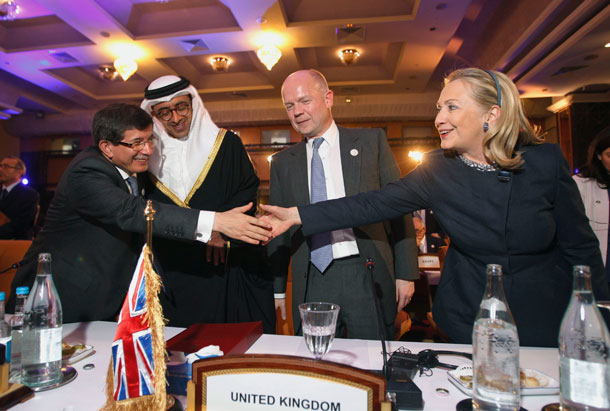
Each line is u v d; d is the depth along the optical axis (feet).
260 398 2.23
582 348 2.19
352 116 32.40
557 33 17.85
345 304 5.22
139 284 2.49
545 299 3.77
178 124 5.74
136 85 30.19
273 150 34.32
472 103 3.58
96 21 19.26
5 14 19.35
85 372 3.10
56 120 36.22
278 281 5.91
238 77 29.30
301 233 5.48
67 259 4.67
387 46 24.68
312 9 19.74
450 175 4.06
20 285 4.85
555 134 29.68
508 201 3.71
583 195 8.14
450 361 3.31
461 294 4.14
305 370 2.19
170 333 4.12
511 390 2.32
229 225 4.28
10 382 2.83
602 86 25.02
